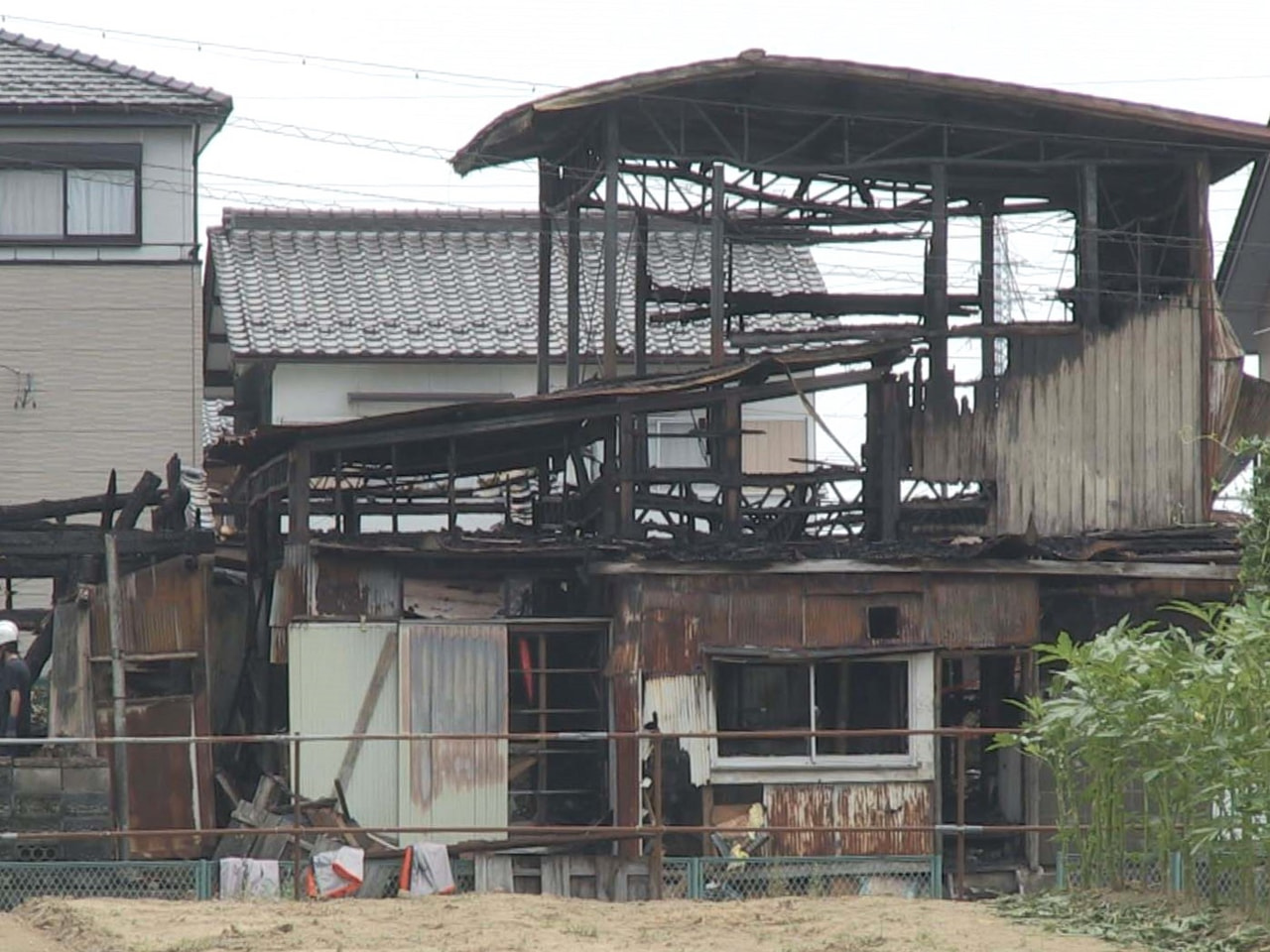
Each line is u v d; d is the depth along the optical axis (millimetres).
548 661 57125
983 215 67875
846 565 55000
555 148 65938
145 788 55125
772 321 85875
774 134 65438
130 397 81375
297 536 54812
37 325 81062
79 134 80625
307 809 53219
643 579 54594
